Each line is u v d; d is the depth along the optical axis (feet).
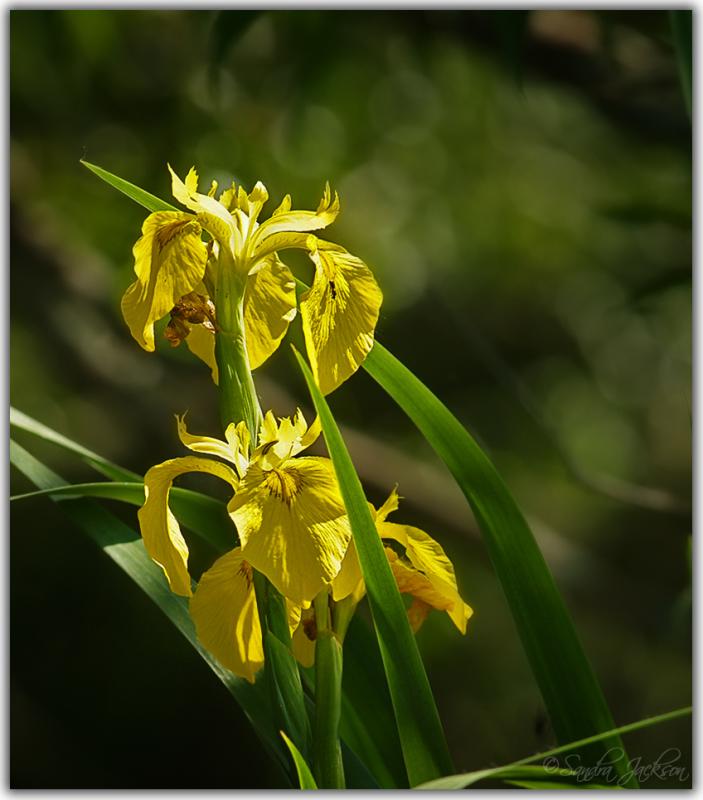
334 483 5.00
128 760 14.84
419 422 5.16
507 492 5.16
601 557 14.64
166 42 11.45
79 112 11.32
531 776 5.09
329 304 5.08
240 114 11.70
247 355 5.08
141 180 11.15
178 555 5.03
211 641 5.04
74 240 12.04
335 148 12.98
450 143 14.61
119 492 5.29
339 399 13.79
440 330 14.58
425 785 4.92
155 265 5.06
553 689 5.16
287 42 10.90
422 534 5.11
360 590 5.07
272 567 4.93
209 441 5.02
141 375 11.90
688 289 9.01
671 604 7.87
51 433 5.35
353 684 5.27
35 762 14.32
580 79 8.86
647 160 13.21
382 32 10.36
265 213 11.23
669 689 14.40
